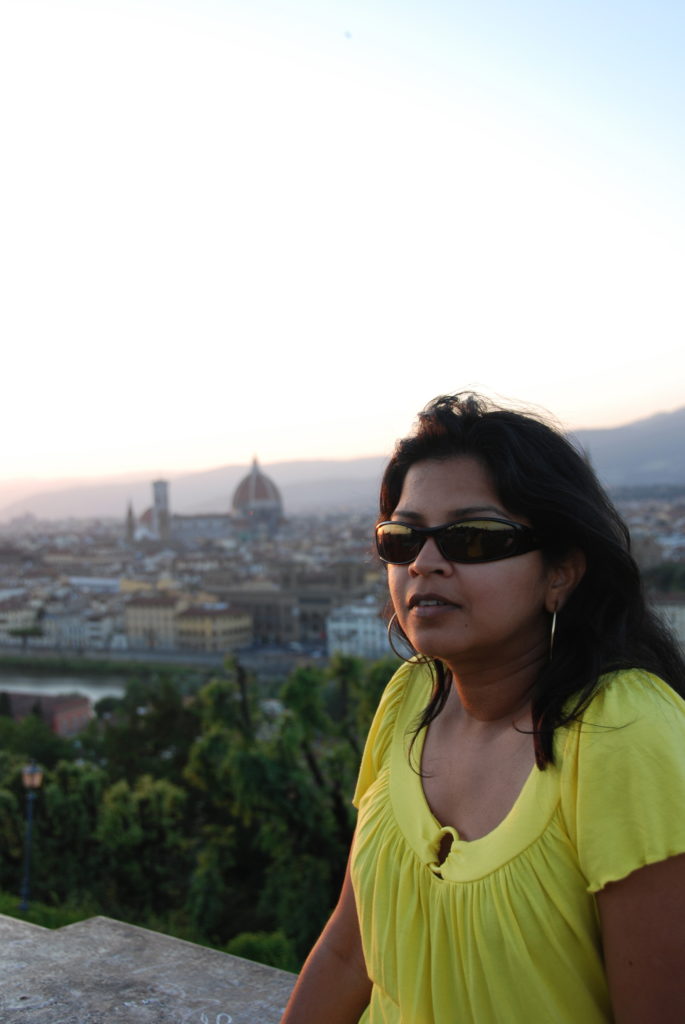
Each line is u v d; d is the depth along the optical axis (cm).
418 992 101
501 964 95
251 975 170
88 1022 158
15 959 177
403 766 110
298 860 991
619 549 101
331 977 118
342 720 1048
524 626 101
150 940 183
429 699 114
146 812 1283
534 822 95
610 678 96
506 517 101
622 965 90
